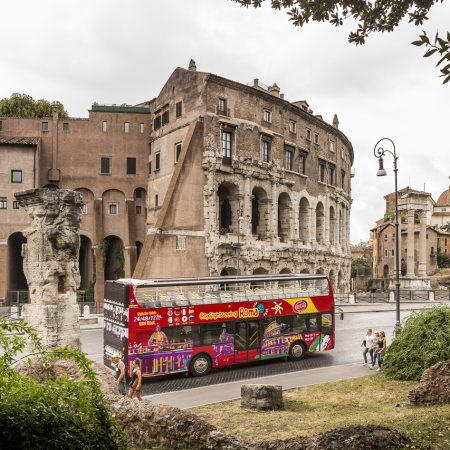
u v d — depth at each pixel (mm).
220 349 28438
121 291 26219
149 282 26391
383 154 35781
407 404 18234
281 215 63312
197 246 50750
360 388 22266
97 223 62594
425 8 11492
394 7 12797
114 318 26859
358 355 33125
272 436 14688
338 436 11492
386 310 62531
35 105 82312
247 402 19406
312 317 32688
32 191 25547
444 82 8633
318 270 68375
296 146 63812
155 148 60812
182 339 27109
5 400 7031
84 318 47594
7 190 59750
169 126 57688
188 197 50719
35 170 60312
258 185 57562
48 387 7820
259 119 58094
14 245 63688
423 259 91438
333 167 74938
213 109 53062
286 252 59906
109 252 65562
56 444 7008
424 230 91812
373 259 142375
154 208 59875
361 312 60969
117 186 64000
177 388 24531
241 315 29484
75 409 7891
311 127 68562
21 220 59875
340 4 13109
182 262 49531
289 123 63312
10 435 6723
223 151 53844
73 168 63438
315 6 13109
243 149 55625
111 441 7988
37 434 6926
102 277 61500
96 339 39250
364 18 13141
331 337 33500
